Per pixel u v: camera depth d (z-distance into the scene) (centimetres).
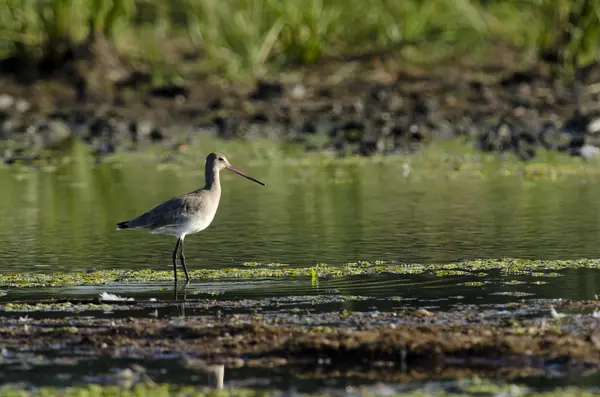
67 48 2816
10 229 1636
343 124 2581
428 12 2961
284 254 1434
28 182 2067
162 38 2997
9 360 1002
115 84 2795
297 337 1029
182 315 1130
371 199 1834
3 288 1268
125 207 1794
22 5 2784
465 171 2111
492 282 1251
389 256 1409
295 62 2903
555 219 1628
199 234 1579
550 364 959
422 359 980
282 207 1778
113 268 1378
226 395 905
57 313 1150
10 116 2667
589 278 1258
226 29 2858
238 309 1150
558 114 2559
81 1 2802
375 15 2959
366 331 1043
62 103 2741
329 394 905
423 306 1148
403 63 2911
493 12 3019
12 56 2823
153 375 958
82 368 980
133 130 2570
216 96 2766
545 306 1133
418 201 1808
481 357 979
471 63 2911
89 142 2523
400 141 2459
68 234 1595
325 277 1295
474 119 2572
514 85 2758
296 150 2394
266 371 962
